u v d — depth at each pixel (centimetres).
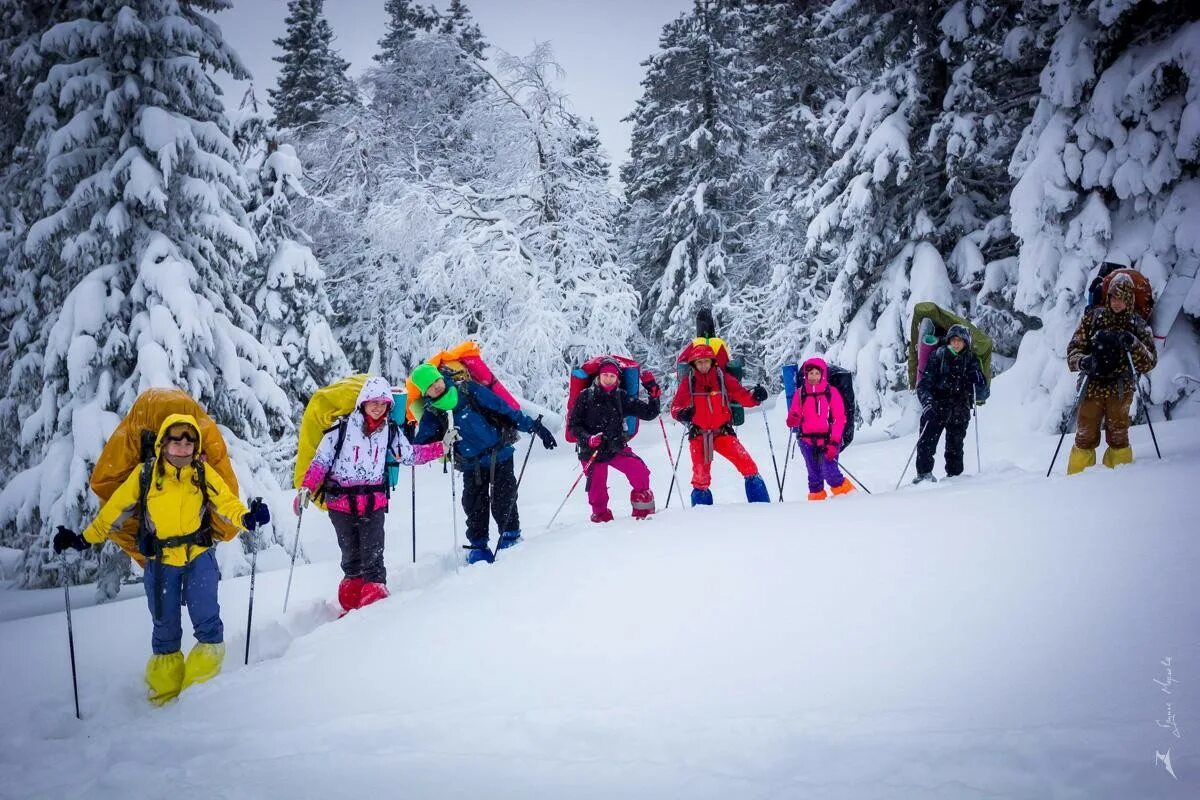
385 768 306
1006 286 1368
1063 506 505
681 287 2608
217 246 1242
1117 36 1142
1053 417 1131
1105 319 695
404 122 2505
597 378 729
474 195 2208
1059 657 309
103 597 1070
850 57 1545
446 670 410
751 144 2545
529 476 1565
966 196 1487
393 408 638
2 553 1639
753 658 364
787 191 2061
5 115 1280
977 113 1351
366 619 529
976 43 1345
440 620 484
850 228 1548
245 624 605
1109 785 221
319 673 436
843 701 309
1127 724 251
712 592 451
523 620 459
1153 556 390
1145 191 1113
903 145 1384
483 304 2158
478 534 692
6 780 361
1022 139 1246
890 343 1461
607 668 380
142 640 613
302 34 2894
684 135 2581
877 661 338
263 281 1875
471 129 2292
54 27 1122
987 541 457
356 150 2436
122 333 1101
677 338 2586
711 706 323
